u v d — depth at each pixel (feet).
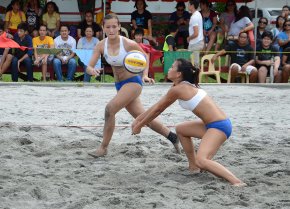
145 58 27.02
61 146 29.78
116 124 37.35
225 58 69.41
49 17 69.21
